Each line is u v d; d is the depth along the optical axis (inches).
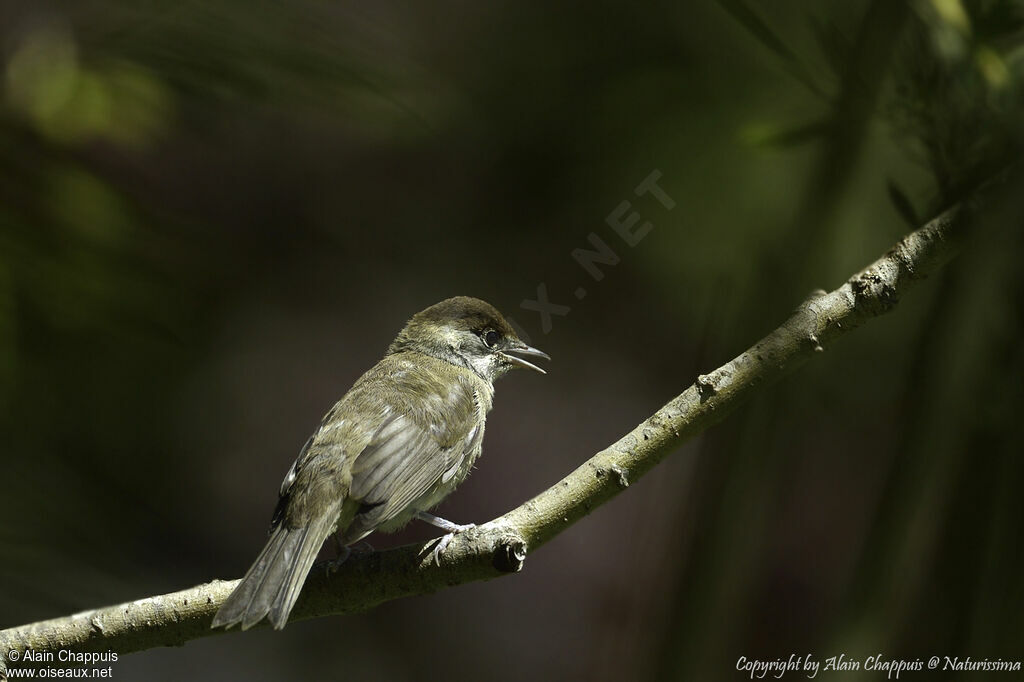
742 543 232.4
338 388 600.7
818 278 233.8
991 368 221.9
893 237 309.1
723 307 245.1
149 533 318.3
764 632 441.4
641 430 219.1
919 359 228.5
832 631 237.0
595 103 396.5
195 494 531.2
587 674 534.3
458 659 570.6
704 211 362.0
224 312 568.7
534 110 413.4
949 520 230.2
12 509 287.9
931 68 205.0
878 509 234.7
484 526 227.3
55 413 339.0
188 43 306.3
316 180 589.9
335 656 588.7
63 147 319.0
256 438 577.3
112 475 330.0
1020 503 222.5
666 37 382.6
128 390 426.3
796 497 415.2
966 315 221.9
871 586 232.4
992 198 199.6
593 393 547.2
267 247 594.6
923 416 228.1
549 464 552.7
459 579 229.0
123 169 488.7
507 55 423.5
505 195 462.3
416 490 288.7
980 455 225.5
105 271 319.6
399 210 574.9
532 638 554.9
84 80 304.2
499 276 494.0
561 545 565.0
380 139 520.4
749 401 233.1
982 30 192.2
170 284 332.5
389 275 601.9
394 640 589.0
